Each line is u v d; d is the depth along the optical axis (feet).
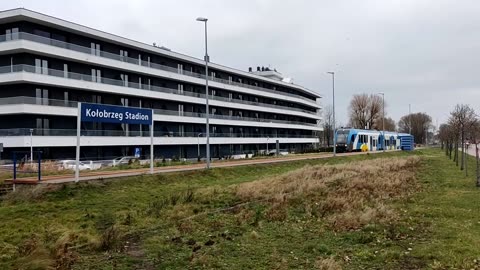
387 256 32.14
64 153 161.17
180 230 44.14
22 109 146.92
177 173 95.09
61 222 52.01
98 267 31.63
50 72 158.51
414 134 454.81
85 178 77.56
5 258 36.63
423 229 40.98
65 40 171.32
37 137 147.43
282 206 57.26
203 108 251.39
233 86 271.49
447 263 29.76
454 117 132.36
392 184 76.64
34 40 152.97
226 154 260.62
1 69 150.41
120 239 40.29
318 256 33.01
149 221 50.67
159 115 207.51
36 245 39.11
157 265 31.81
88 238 42.39
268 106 306.55
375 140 246.68
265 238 39.55
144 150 199.41
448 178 90.33
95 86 173.99
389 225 43.19
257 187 76.02
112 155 181.88
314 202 60.34
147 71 203.10
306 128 359.66
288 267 30.19
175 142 212.23
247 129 288.30
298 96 350.43
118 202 64.59
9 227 49.42
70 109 162.81
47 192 65.46
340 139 219.41
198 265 31.14
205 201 64.90
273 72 354.54
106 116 77.97
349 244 36.60
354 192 67.10
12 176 82.89
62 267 31.65
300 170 107.96
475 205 53.11
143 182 82.07
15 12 149.89
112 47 192.24
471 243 34.81
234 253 34.27
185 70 239.71
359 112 369.91
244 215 51.75
